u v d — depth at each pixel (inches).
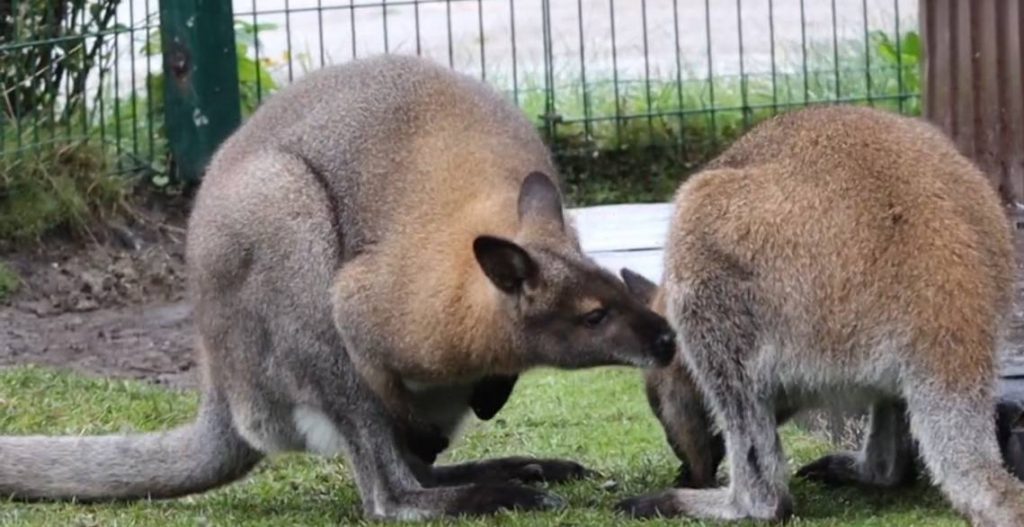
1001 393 410.3
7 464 430.0
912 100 762.8
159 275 666.2
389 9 988.6
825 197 377.1
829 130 387.2
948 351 367.6
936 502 408.5
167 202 717.3
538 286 394.6
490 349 402.9
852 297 373.1
